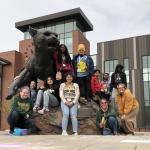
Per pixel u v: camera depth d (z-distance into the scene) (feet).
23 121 28.37
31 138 19.17
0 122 105.50
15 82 33.55
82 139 17.88
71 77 29.37
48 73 32.94
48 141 16.78
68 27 131.64
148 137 19.22
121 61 140.67
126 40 141.18
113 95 33.73
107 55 143.84
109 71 142.41
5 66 124.26
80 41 129.70
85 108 31.65
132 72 137.59
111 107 29.86
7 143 15.93
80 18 131.13
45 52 32.01
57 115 30.60
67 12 129.08
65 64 33.17
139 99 133.90
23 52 127.75
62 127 28.40
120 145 14.46
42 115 30.45
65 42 130.93
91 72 34.22
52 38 31.89
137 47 138.10
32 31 32.48
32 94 33.42
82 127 30.68
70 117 29.53
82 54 34.19
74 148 13.50
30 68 33.53
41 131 29.94
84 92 33.78
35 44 32.30
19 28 137.69
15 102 27.71
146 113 131.34
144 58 136.56
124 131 30.63
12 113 27.25
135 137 19.22
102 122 29.30
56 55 32.96
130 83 137.28
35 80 34.22
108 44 144.46
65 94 28.96
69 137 19.67
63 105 28.68
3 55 125.59
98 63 145.69
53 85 32.71
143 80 134.92
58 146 14.30
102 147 13.74
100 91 35.04
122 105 30.60
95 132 30.35
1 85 123.13
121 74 34.86
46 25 135.95
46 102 30.91
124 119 30.12
